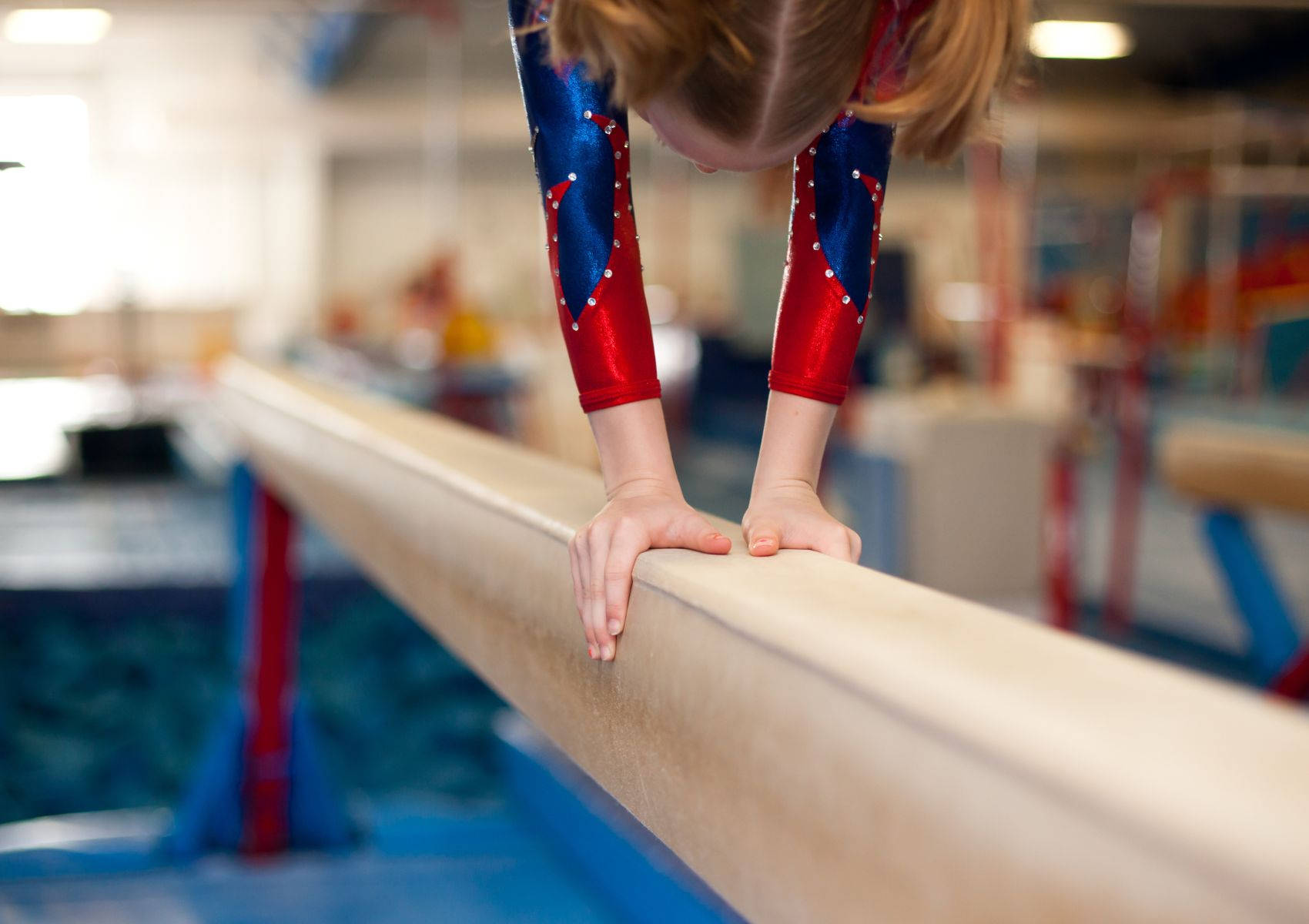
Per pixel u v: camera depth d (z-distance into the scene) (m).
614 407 0.81
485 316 7.13
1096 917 0.32
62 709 3.93
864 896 0.42
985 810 0.36
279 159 13.90
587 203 0.82
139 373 9.30
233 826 2.88
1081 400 7.66
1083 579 5.26
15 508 5.59
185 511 5.57
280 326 13.95
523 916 2.55
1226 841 0.29
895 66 0.83
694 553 0.69
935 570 4.69
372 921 2.51
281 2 9.72
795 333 0.85
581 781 2.91
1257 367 8.61
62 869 2.74
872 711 0.42
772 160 0.87
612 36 0.69
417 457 1.16
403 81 13.09
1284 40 10.04
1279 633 2.94
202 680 4.00
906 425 4.71
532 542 0.83
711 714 0.55
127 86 13.35
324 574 4.01
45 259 13.53
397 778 4.02
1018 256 8.00
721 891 0.58
